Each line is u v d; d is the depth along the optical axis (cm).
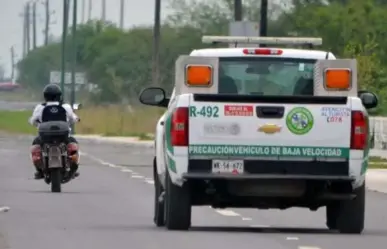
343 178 4844
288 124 4828
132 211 6069
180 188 4900
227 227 5319
